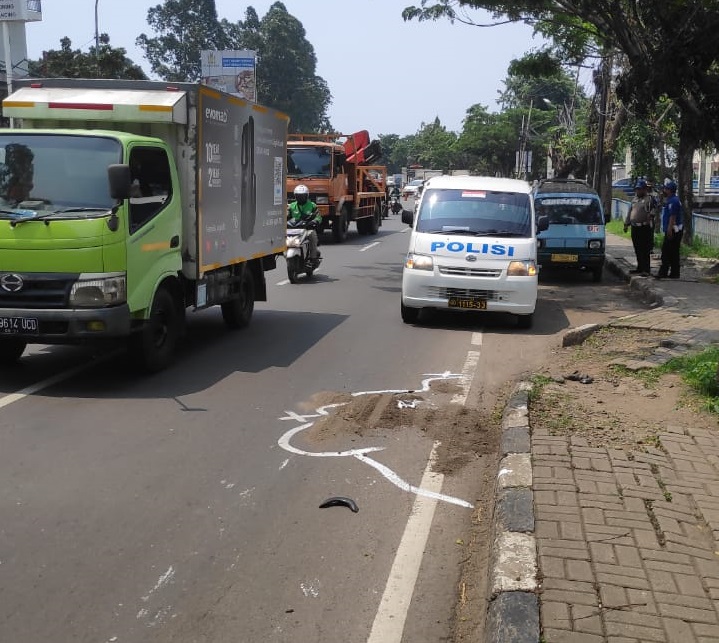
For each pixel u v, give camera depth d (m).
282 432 6.45
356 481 5.46
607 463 5.31
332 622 3.74
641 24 15.38
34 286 7.09
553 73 20.06
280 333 10.70
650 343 9.52
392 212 47.09
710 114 15.48
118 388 7.64
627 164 52.66
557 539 4.18
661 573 3.85
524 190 12.31
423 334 10.84
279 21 75.44
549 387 7.37
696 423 6.31
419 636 3.66
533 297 11.13
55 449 5.93
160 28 70.00
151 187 7.85
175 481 5.38
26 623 3.68
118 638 3.58
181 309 8.71
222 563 4.28
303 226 16.06
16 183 7.39
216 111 8.98
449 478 5.57
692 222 22.02
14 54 35.28
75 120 8.27
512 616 3.45
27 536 4.54
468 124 83.69
